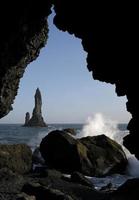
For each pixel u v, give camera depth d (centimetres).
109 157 3484
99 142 3662
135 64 1883
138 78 1886
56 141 3534
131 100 2017
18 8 2634
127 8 1814
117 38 1966
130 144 2061
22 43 2889
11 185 2450
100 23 2041
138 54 1838
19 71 3102
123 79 2050
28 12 2722
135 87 1938
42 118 19900
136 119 1997
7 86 3017
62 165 3453
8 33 2698
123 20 1873
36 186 2197
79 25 2230
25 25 2797
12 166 3158
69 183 2669
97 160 3409
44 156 3594
